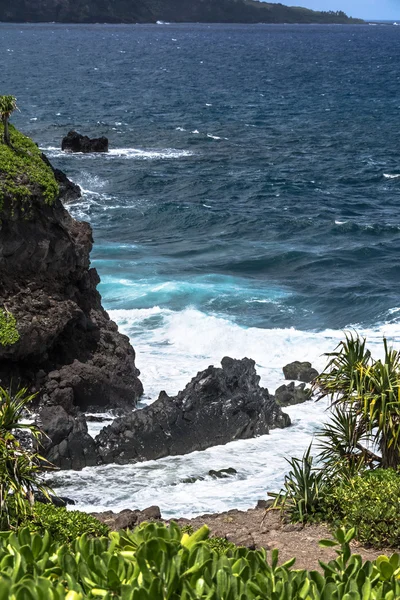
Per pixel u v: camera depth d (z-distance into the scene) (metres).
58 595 7.68
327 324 44.94
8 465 19.28
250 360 34.03
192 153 97.25
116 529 21.69
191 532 19.92
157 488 26.55
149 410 29.73
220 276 52.41
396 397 21.19
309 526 20.70
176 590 8.05
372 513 19.42
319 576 8.57
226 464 28.25
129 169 86.12
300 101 157.25
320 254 58.12
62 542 18.39
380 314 46.31
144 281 50.56
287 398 33.84
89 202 71.50
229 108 141.50
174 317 43.50
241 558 8.69
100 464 28.25
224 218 67.50
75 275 35.97
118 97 153.12
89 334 35.12
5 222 32.50
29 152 35.97
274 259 56.78
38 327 32.25
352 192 80.25
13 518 18.88
